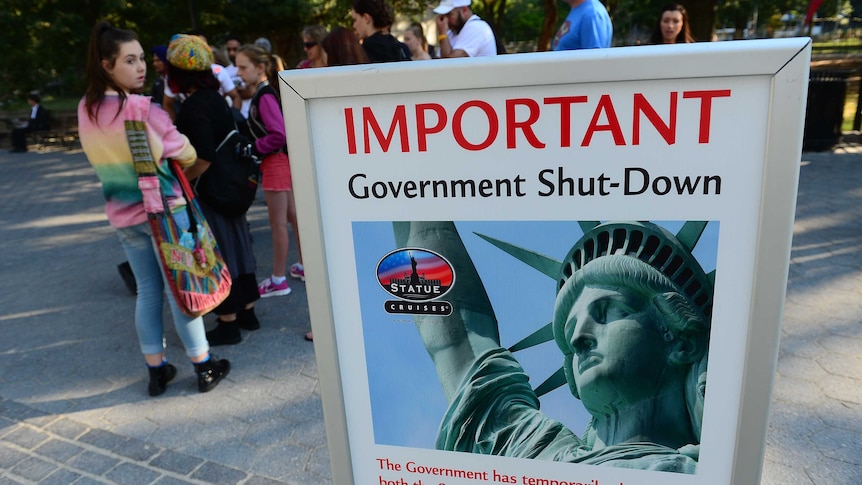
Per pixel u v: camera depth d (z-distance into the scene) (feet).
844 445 8.67
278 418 10.25
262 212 24.30
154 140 9.25
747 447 3.73
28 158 44.62
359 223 3.96
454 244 3.86
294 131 3.79
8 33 54.95
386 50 12.23
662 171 3.42
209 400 10.90
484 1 72.69
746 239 3.43
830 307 12.87
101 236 22.36
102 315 14.97
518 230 3.74
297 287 15.74
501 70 3.41
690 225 3.48
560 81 3.35
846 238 17.01
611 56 3.25
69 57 57.36
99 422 10.39
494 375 4.05
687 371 3.73
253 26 59.72
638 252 3.59
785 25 97.91
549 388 3.99
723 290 3.54
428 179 3.76
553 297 3.81
